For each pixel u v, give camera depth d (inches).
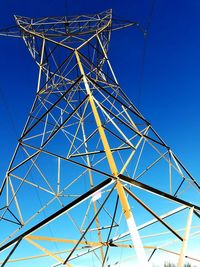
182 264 415.2
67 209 435.5
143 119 669.3
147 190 457.1
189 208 493.0
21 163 672.4
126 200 418.0
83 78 642.8
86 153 645.3
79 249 639.8
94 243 639.8
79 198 427.2
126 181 441.7
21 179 669.9
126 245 649.0
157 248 642.2
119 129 579.8
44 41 847.7
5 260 464.8
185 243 438.9
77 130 659.4
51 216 441.4
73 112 600.7
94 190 424.5
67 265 536.4
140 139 597.3
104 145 496.7
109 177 430.6
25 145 642.8
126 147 625.0
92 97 599.2
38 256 577.3
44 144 603.5
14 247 466.3
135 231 387.2
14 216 629.9
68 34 914.1
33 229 453.4
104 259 582.6
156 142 629.9
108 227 665.0
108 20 919.0
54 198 649.0
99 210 438.3
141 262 362.3
